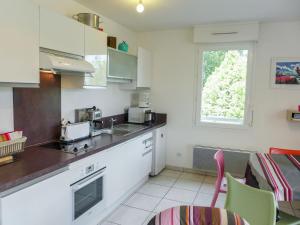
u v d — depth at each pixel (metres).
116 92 3.80
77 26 2.34
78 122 2.86
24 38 1.79
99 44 2.70
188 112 4.12
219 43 3.83
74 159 2.00
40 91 2.42
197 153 3.99
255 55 3.65
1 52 1.63
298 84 3.48
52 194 1.81
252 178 2.22
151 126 3.68
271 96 3.63
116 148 2.70
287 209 2.96
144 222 2.62
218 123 3.94
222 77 3.92
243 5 2.88
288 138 3.60
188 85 4.08
